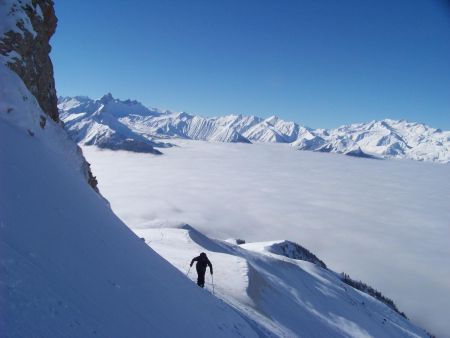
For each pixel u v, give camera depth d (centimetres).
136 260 1172
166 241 5172
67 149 1664
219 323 1406
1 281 541
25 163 980
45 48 1959
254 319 2084
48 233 790
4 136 1016
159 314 956
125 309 810
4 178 820
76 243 869
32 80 1723
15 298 533
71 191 1118
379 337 4681
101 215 1220
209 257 3731
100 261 907
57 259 736
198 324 1170
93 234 1006
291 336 2269
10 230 679
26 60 1686
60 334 547
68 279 709
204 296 1631
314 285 6097
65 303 627
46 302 586
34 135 1270
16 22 1666
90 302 707
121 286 898
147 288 1041
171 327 949
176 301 1184
